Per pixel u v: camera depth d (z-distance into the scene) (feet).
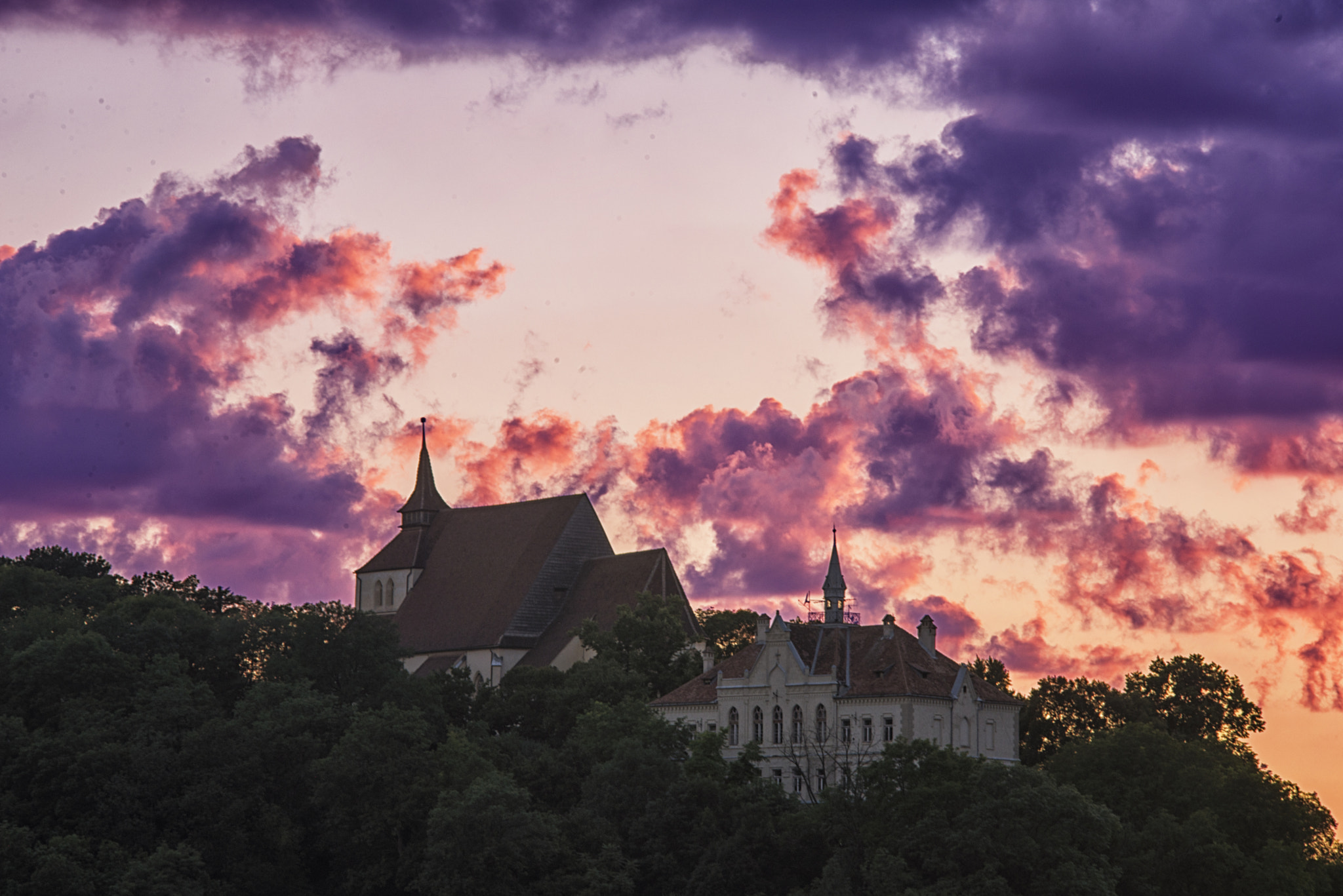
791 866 602.85
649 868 619.26
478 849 611.47
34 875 590.55
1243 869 606.55
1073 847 569.64
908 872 562.66
